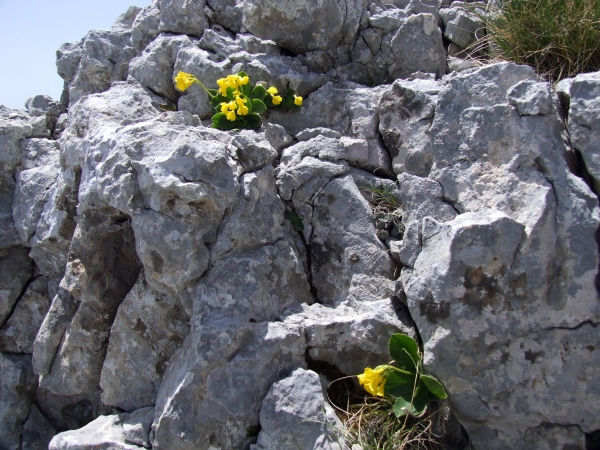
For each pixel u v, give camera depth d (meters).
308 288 0.70
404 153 0.77
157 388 0.69
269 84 0.85
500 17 0.88
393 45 0.90
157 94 0.91
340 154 0.76
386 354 0.65
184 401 0.60
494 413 0.59
